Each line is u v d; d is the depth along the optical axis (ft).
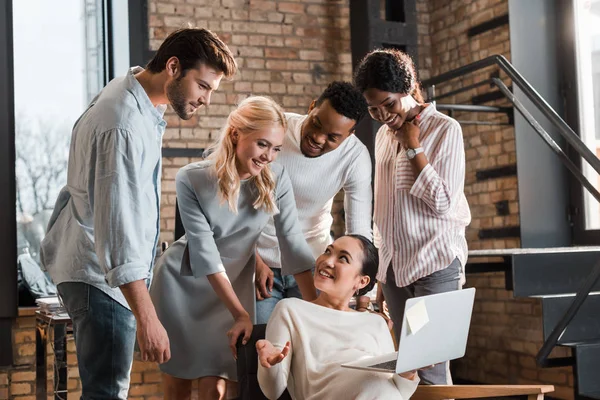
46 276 16.80
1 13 15.96
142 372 16.98
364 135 18.24
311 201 10.16
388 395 7.50
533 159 17.58
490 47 18.56
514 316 17.69
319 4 20.72
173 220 18.76
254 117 8.30
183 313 8.98
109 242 6.98
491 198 18.38
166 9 19.17
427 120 9.68
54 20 17.66
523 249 15.65
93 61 18.02
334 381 7.63
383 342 8.21
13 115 16.02
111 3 18.25
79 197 7.49
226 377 9.01
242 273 9.19
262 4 20.20
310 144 9.58
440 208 9.35
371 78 9.25
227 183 8.46
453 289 9.71
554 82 17.83
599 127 17.06
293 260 9.14
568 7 17.71
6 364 15.83
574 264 14.42
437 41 20.67
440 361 7.44
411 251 9.79
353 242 8.35
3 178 15.85
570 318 12.64
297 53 20.42
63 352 11.35
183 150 18.97
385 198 10.16
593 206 17.35
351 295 8.41
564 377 16.29
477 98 18.85
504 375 17.94
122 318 7.54
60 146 17.51
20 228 16.94
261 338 8.16
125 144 7.06
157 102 7.61
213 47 7.27
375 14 19.26
